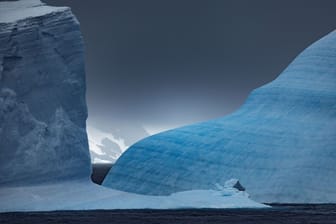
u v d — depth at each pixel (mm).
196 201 120250
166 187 148125
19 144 110750
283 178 141875
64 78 114812
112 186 153875
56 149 113062
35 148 111562
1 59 110438
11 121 110438
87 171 116438
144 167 152625
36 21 113062
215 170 146875
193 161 149375
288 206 133875
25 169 111062
